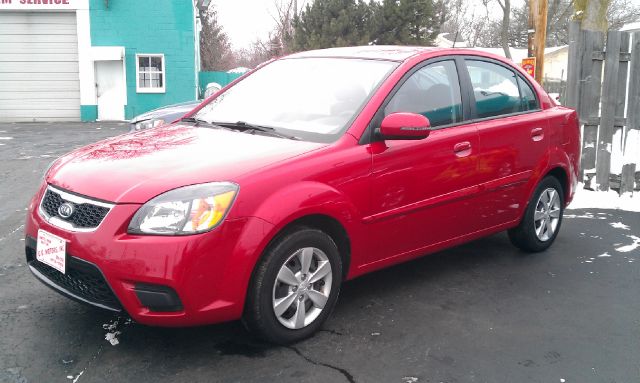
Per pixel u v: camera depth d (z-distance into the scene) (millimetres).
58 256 3250
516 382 3203
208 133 4020
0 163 10406
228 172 3273
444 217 4340
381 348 3531
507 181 4801
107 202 3133
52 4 20688
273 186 3309
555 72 40094
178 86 21844
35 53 21203
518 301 4309
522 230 5215
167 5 21344
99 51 21031
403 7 23656
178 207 3066
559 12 39969
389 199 3908
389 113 3982
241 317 3357
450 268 4961
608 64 7488
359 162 3719
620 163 7648
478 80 4754
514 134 4824
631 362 3453
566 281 4734
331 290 3648
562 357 3492
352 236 3729
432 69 4406
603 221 6543
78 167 3510
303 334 3547
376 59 4375
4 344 3424
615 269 5039
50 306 3957
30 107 21500
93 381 3076
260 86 4629
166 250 3014
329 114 3998
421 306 4160
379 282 4598
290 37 33562
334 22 23766
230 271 3148
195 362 3295
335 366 3309
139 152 3631
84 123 20625
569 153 5492
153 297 3047
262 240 3209
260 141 3764
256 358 3361
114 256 3035
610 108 7562
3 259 4945
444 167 4238
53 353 3342
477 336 3730
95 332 3602
